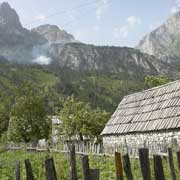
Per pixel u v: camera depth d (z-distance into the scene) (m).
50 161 7.95
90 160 24.75
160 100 32.62
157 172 7.53
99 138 48.28
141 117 33.03
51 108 65.56
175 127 27.23
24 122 54.34
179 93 30.81
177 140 27.33
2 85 173.62
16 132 54.44
